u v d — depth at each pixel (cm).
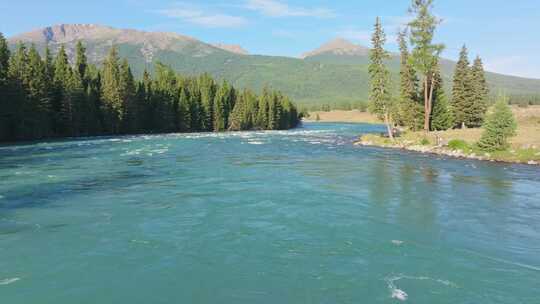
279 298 1237
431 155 4850
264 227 1936
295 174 3434
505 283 1339
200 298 1237
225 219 2064
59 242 1697
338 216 2128
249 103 12188
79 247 1644
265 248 1658
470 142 5225
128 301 1212
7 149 5212
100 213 2153
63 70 8275
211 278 1373
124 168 3700
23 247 1633
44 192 2645
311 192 2708
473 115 7912
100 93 8956
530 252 1622
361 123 19650
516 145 4625
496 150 4497
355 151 5344
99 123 8662
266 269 1450
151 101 10344
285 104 13900
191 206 2319
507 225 1977
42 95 7300
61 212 2161
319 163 4131
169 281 1347
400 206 2338
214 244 1700
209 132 10750
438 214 2169
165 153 4969
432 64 6531
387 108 6456
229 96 12788
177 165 3931
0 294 1238
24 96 6912
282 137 8188
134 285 1316
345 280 1359
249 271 1432
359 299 1227
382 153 5078
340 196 2591
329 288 1302
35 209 2217
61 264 1470
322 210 2247
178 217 2094
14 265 1455
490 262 1516
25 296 1230
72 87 8006
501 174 3416
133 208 2266
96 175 3312
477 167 3806
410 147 5628
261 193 2672
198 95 11538
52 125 7744
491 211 2228
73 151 5038
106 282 1334
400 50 8250
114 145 5947
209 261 1519
